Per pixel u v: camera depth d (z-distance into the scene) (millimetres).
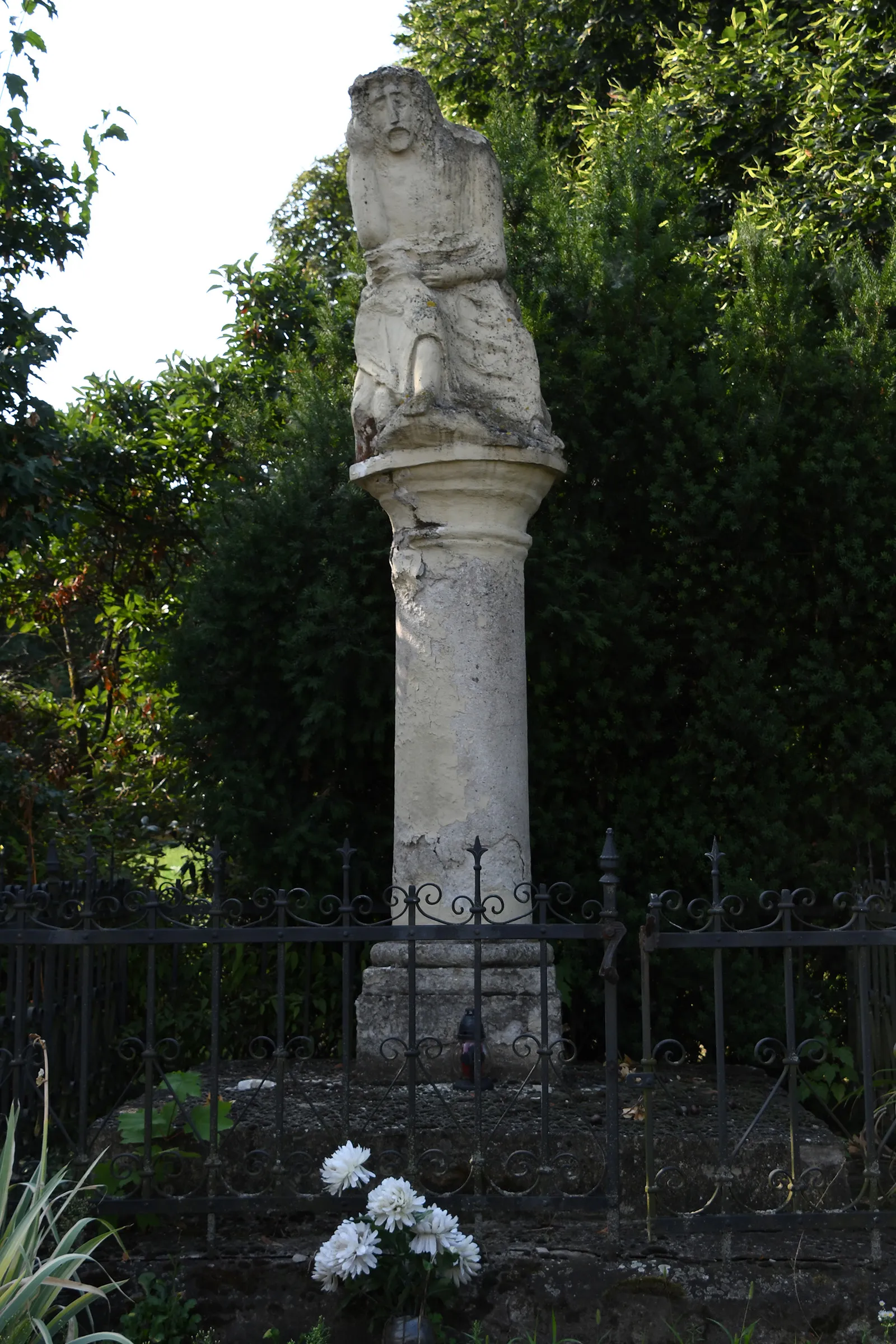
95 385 9602
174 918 4020
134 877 7281
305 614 6648
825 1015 6426
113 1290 3533
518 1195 3650
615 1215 3668
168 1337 3438
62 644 10867
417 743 5367
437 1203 3645
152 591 9953
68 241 7598
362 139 5645
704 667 6762
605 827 6625
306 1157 3818
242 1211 3643
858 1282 3600
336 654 6512
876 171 8727
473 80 11875
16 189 7441
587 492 6941
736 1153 3771
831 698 6477
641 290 7066
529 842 5441
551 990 5133
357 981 6574
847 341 6797
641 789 6609
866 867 6414
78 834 7398
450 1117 4242
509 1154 4055
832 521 6629
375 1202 3420
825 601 6520
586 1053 6504
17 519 7129
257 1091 4457
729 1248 3674
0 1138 3934
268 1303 3557
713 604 6816
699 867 6391
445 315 5539
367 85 5621
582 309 7098
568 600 6477
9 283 7586
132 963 6410
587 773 6832
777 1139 4094
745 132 9977
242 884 6953
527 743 5520
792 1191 3701
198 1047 6324
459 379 5512
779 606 6785
